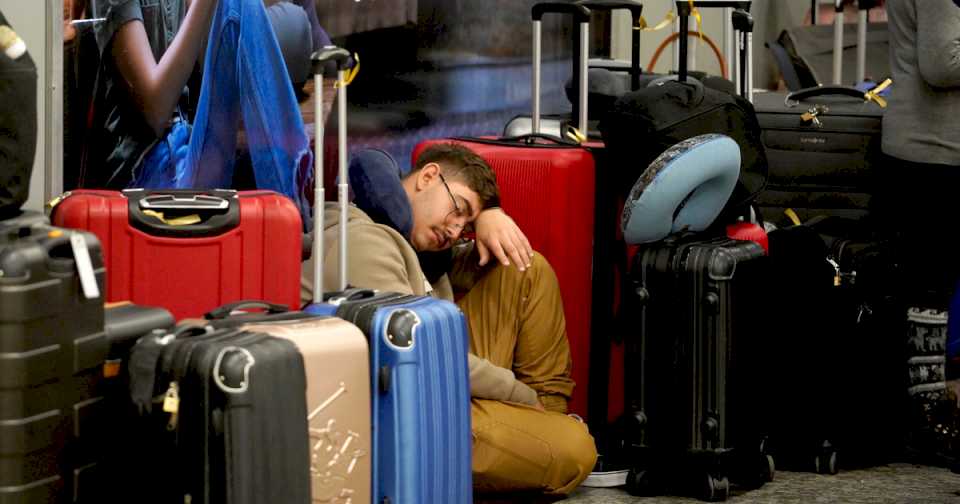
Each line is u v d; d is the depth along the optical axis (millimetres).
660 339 5492
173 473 3521
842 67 9273
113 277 4238
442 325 4262
